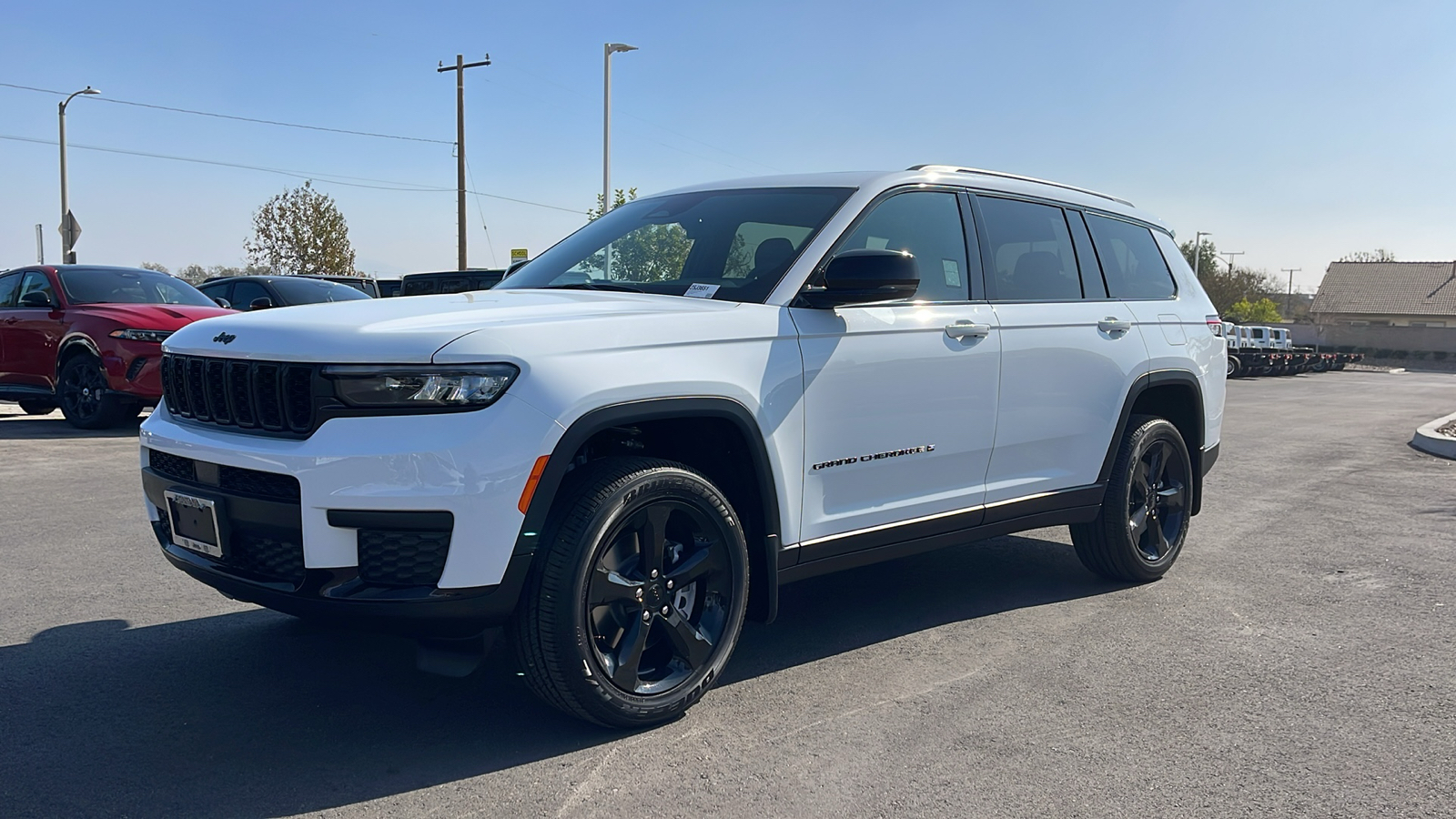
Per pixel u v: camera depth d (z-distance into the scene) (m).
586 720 3.15
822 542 3.69
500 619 2.92
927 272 4.11
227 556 3.09
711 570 3.36
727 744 3.16
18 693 3.47
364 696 3.49
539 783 2.88
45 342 10.32
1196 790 2.90
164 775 2.89
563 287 4.07
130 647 3.93
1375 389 28.06
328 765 2.97
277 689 3.54
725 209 4.16
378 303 3.46
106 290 10.63
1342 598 4.93
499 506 2.83
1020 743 3.21
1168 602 4.82
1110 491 4.88
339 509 2.80
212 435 3.14
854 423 3.73
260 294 14.20
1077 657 4.02
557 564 2.96
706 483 3.30
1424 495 7.96
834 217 3.84
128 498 6.75
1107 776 2.98
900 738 3.22
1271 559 5.74
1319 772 3.03
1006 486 4.39
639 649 3.17
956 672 3.84
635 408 3.08
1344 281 85.81
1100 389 4.75
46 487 7.13
